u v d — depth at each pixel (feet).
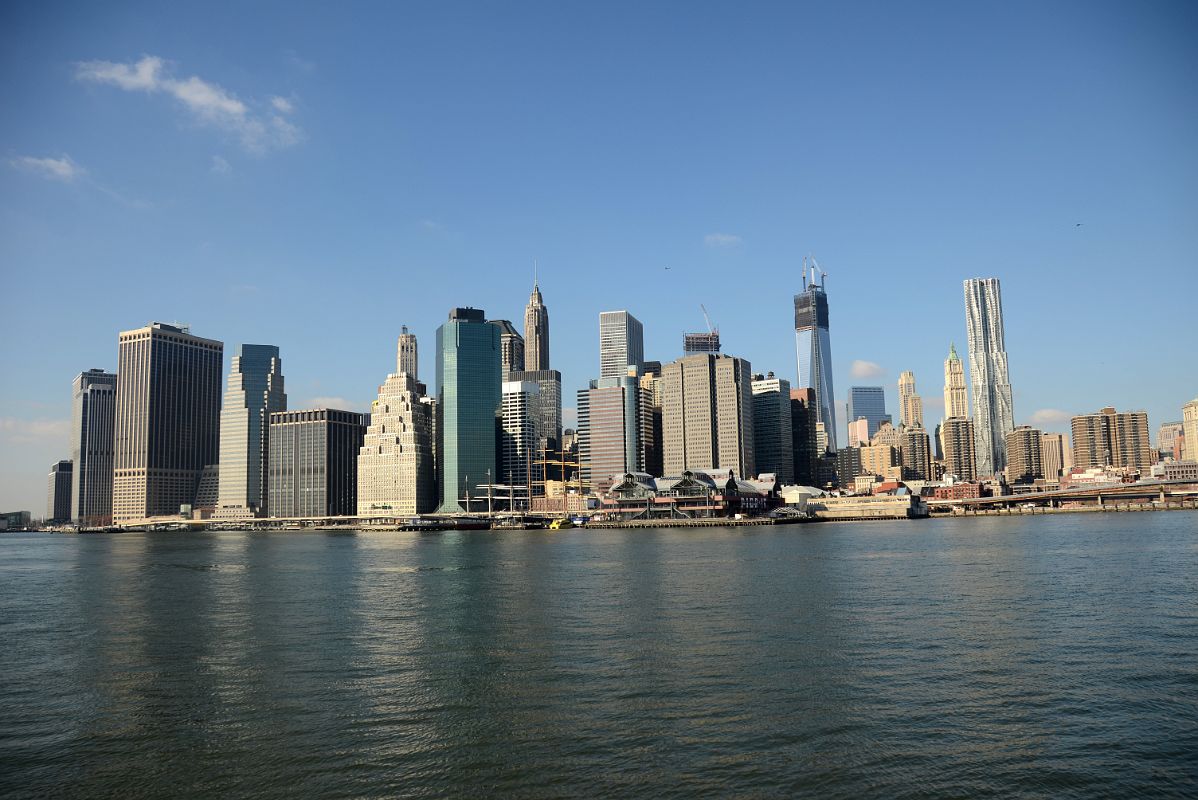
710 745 167.12
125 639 293.02
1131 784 146.92
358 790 149.48
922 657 237.45
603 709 191.52
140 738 177.99
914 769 154.20
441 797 145.89
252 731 181.16
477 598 396.37
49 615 360.69
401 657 252.01
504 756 163.32
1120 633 268.41
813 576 467.11
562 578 492.54
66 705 203.92
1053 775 151.02
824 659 236.84
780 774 152.56
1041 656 236.84
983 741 167.22
